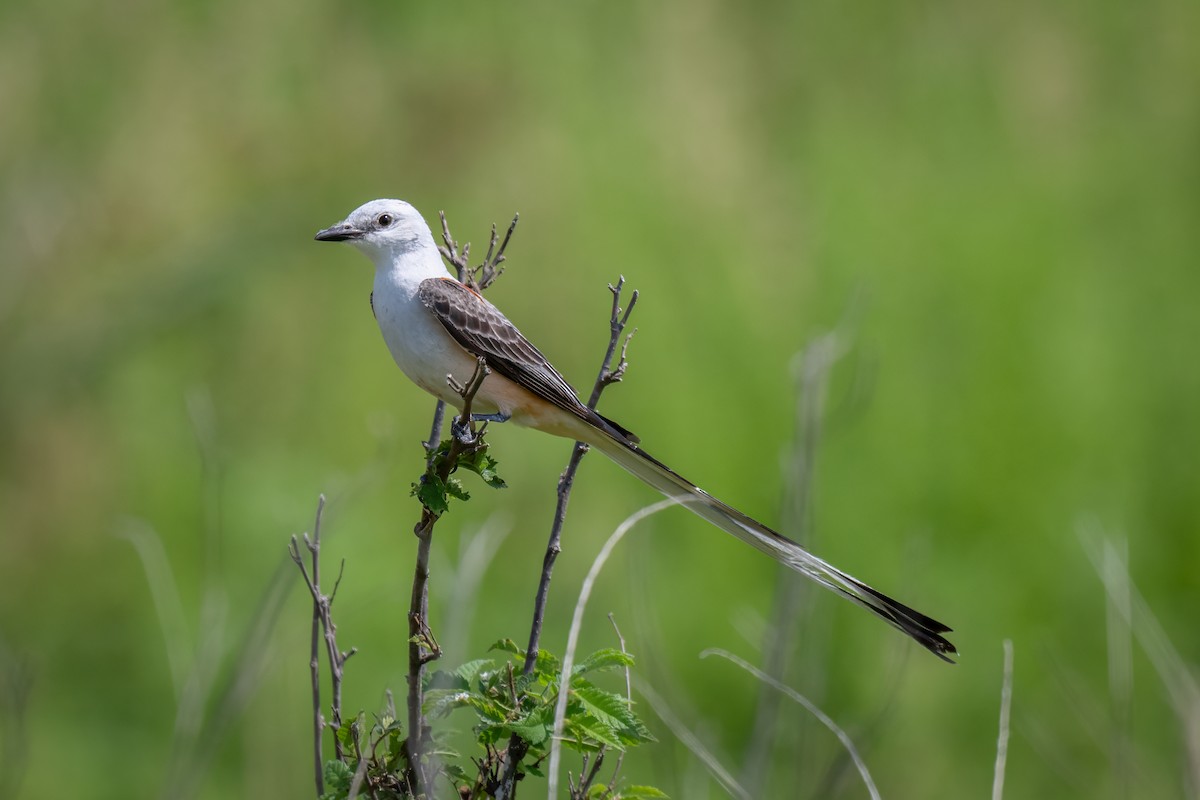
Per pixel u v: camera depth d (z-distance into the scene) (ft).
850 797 26.55
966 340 45.93
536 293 48.52
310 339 49.44
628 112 53.16
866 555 41.45
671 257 48.11
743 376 44.86
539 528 42.27
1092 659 40.55
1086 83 56.75
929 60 55.98
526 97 54.90
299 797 34.55
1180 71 57.31
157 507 42.83
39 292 50.75
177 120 55.52
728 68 55.72
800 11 56.95
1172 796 28.66
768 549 23.03
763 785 20.93
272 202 52.11
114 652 42.27
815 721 24.27
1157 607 42.57
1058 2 58.08
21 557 45.27
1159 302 49.55
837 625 38.65
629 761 34.88
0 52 55.52
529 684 19.89
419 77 55.26
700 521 42.09
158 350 48.93
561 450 44.06
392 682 37.24
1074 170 53.57
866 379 36.65
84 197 53.16
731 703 38.65
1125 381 46.75
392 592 37.09
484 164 53.21
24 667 26.16
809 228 49.67
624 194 49.98
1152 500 44.47
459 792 20.24
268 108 55.72
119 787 39.63
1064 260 48.80
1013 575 41.78
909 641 29.19
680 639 39.55
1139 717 38.55
